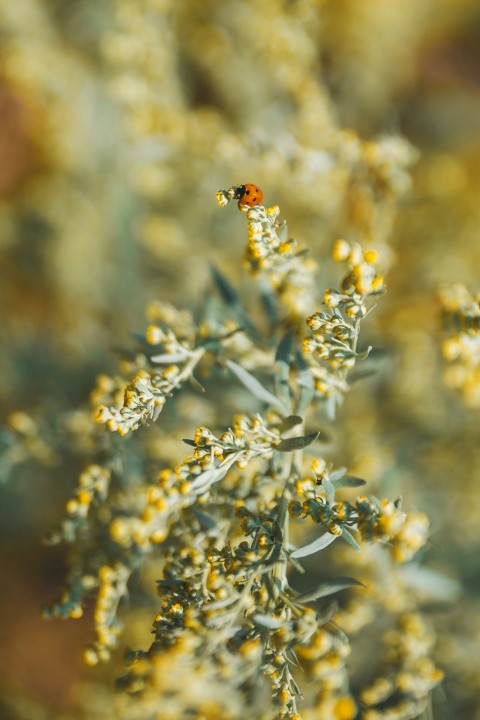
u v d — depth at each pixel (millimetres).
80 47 634
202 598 291
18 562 617
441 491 405
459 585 364
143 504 339
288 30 406
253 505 304
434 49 805
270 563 290
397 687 333
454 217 457
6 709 445
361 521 281
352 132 379
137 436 351
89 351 501
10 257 621
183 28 580
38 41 599
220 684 310
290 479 302
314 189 388
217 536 307
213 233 456
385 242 397
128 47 418
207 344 320
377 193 382
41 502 572
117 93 421
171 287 488
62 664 552
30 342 505
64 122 579
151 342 313
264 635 288
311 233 400
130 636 377
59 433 380
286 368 309
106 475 332
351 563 352
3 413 491
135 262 537
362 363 336
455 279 439
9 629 582
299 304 318
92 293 554
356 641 388
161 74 426
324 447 326
